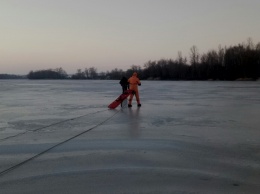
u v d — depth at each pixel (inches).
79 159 269.6
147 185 209.8
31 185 210.8
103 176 227.1
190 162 261.3
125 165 252.7
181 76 4571.9
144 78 5044.3
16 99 968.9
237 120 488.7
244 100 893.8
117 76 6614.2
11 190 202.4
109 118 513.3
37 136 364.5
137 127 422.6
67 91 1534.2
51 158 273.4
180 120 487.8
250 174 232.8
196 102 827.4
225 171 239.1
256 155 282.8
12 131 397.7
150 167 247.6
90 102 840.9
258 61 3703.3
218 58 4124.0
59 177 225.6
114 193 195.9
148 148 306.7
